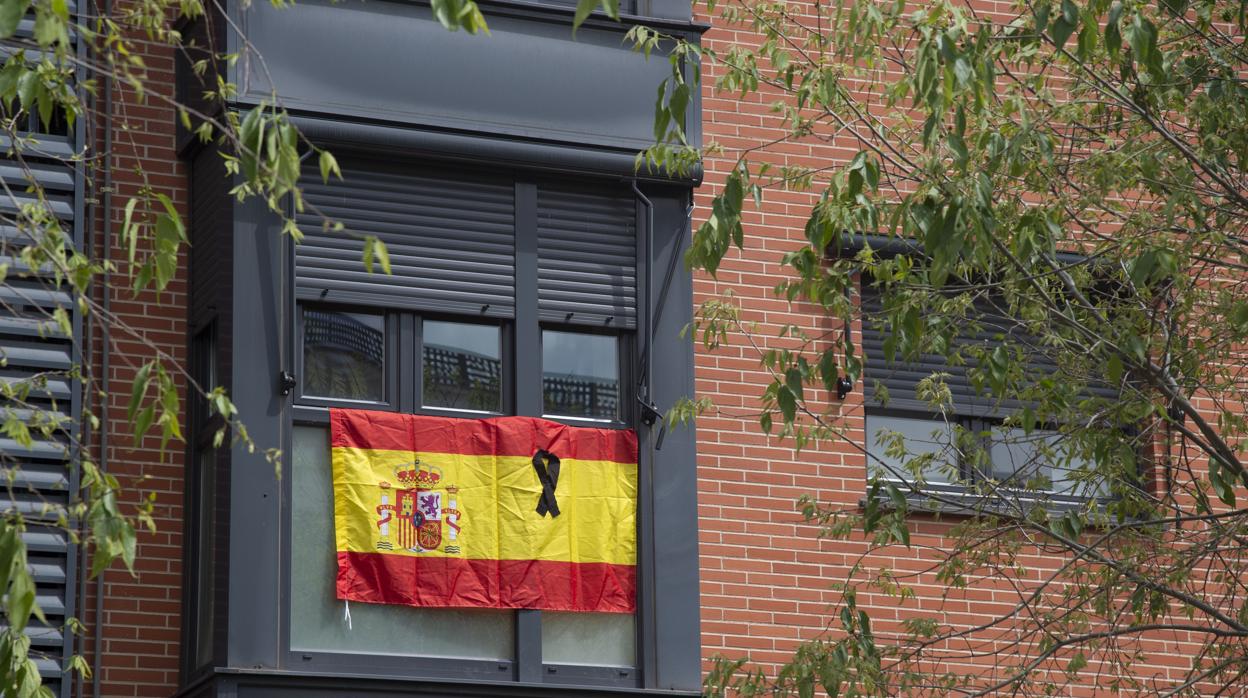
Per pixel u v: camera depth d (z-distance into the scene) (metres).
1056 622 12.51
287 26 13.31
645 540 13.63
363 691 12.54
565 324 13.85
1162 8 12.16
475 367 13.62
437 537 13.09
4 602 7.66
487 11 13.90
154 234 8.31
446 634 13.09
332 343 13.28
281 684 12.37
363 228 13.40
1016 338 13.41
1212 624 14.28
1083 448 11.50
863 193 11.12
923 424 15.34
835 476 14.89
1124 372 12.19
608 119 14.05
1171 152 11.81
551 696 13.05
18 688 7.93
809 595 14.56
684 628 13.57
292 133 7.33
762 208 15.24
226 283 12.95
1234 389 12.26
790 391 10.66
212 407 13.04
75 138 13.42
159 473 13.25
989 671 14.79
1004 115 11.41
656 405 13.90
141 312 13.48
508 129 13.71
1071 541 12.05
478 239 13.70
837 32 11.60
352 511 12.95
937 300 11.66
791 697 11.91
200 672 12.77
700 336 14.28
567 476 13.53
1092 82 11.97
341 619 12.81
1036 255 11.34
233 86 8.66
